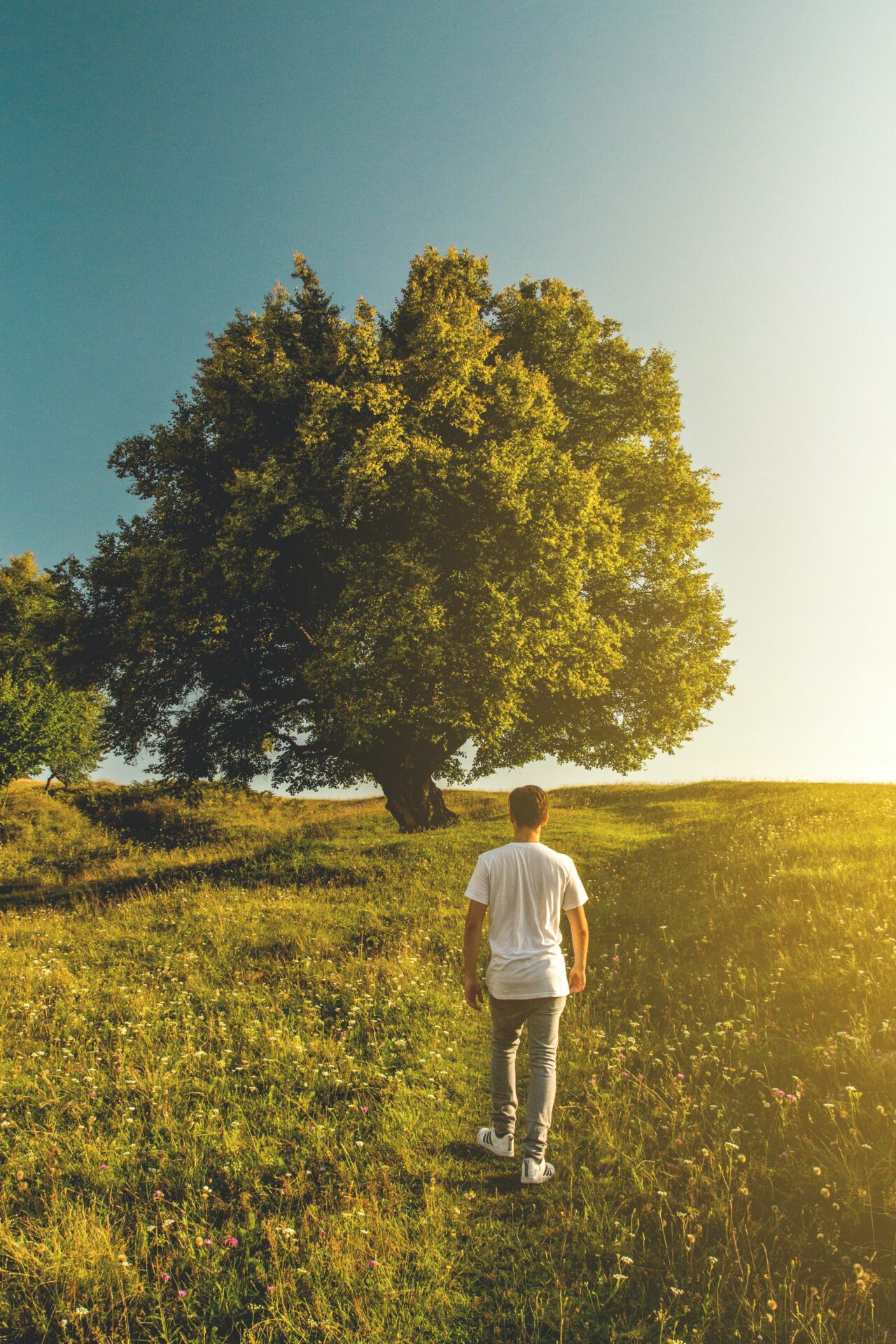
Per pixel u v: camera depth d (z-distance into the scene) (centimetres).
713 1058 538
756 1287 320
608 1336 306
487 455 1631
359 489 1575
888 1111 428
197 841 2625
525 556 1625
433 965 859
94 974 898
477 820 2458
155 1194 415
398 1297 329
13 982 855
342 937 1003
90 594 1964
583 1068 564
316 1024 686
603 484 2050
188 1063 605
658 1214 376
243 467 1755
